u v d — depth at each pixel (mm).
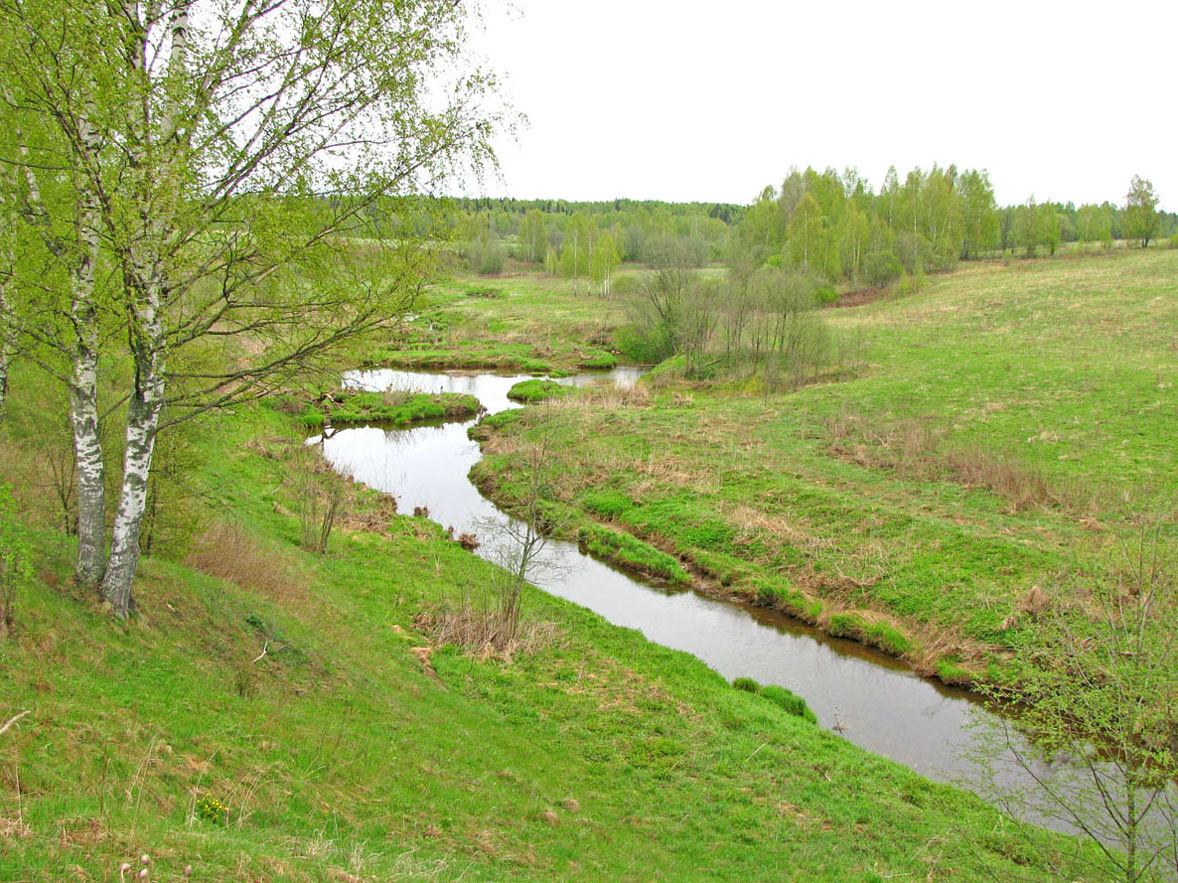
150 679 10734
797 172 113188
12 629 9789
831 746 17891
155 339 11211
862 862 13375
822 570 27344
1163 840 11312
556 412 43844
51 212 10867
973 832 14617
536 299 104250
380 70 11648
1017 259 100938
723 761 16344
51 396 14898
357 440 46250
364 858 8297
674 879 11641
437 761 13000
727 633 24734
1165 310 61094
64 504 14625
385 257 12375
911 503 31391
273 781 9656
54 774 7516
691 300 61969
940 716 20266
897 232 101250
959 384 48125
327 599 20547
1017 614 22578
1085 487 30359
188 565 17359
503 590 22719
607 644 22203
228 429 16500
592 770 15430
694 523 31359
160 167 10312
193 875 6586
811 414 44781
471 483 38469
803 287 58094
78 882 5875
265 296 12156
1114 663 11406
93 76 9922
